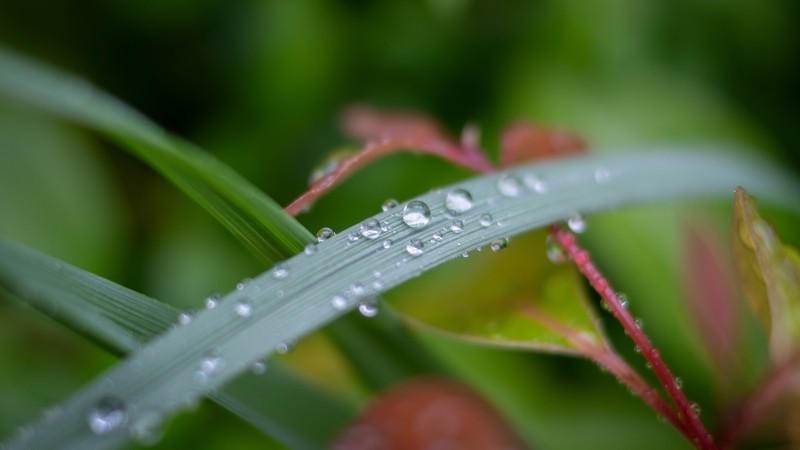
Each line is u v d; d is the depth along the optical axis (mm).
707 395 218
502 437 142
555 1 298
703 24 302
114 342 153
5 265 148
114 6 306
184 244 269
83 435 140
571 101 282
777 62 306
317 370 195
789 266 150
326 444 162
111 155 297
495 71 306
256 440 207
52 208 272
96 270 267
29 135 277
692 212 203
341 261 156
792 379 152
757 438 155
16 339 234
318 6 304
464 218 165
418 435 141
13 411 213
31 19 309
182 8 305
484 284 165
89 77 307
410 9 307
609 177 184
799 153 302
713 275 187
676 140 274
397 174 276
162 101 315
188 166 160
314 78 301
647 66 293
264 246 162
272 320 150
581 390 228
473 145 184
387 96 306
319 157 296
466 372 224
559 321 162
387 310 170
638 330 157
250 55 303
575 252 164
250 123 302
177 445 205
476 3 306
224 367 146
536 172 177
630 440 215
